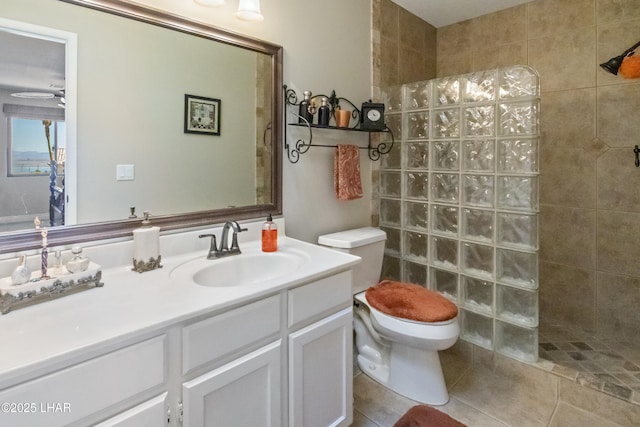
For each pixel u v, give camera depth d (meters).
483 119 1.84
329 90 1.94
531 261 1.74
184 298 0.94
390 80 2.34
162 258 1.30
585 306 2.29
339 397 1.33
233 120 1.54
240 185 1.58
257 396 1.04
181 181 1.40
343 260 1.32
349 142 2.07
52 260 1.06
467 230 1.96
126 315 0.83
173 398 0.86
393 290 1.79
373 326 1.77
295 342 1.13
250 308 1.00
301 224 1.84
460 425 1.03
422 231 2.14
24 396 0.64
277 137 1.69
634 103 2.05
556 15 2.27
